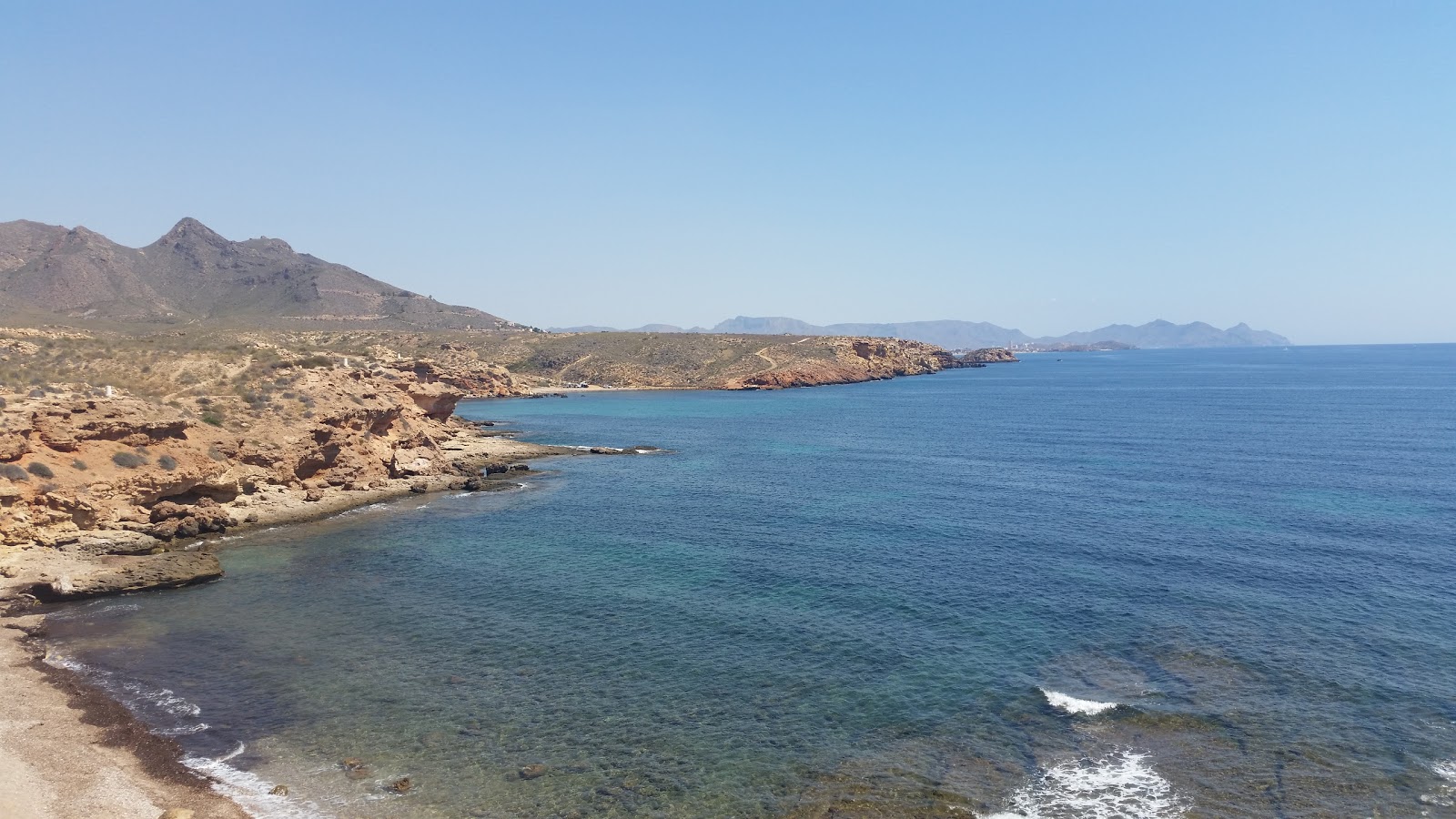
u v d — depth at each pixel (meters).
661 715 26.08
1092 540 46.94
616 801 21.41
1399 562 40.50
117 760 22.88
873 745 24.09
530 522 54.84
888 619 34.53
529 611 36.16
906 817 20.50
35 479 43.41
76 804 20.52
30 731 24.38
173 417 51.84
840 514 56.44
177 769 22.55
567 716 26.05
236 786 21.75
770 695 27.45
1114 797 21.19
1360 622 32.50
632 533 51.28
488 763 23.22
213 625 34.34
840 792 21.72
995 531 49.81
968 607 35.75
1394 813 20.33
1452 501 55.12
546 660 30.56
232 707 26.52
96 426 47.53
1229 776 22.02
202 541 48.97
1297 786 21.48
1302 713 25.34
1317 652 29.80
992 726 25.05
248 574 42.03
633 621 34.75
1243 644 30.64
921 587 38.81
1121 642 31.27
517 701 27.12
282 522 54.19
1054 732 24.62
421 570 42.88
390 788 21.83
